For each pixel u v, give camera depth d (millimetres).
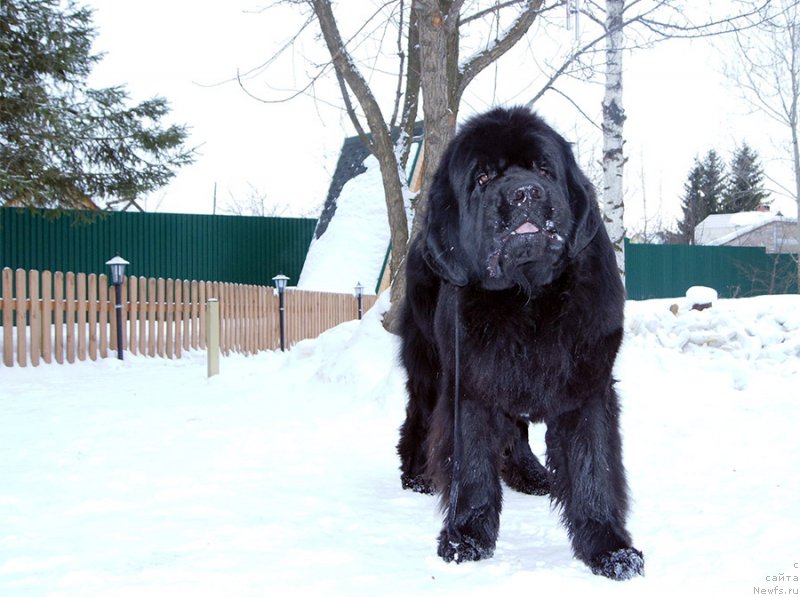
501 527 3557
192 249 18062
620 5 8227
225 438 5410
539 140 2936
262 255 19016
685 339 7691
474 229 2926
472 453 3135
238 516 3602
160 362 11031
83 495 3980
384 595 2627
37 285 9773
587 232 2955
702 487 4004
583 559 2951
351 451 5004
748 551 2967
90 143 14258
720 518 3428
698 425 5555
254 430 5676
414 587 2709
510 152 2918
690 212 44312
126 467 4590
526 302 2959
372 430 5574
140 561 2988
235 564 2951
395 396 6043
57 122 12742
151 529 3402
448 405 3279
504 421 3244
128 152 14641
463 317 3062
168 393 7715
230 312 12094
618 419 3180
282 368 8320
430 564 2980
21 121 13070
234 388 7688
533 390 3018
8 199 13750
